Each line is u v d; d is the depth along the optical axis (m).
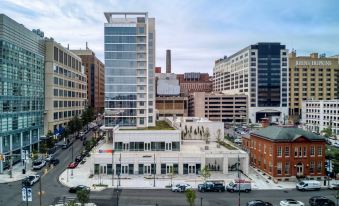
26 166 92.56
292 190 72.69
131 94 115.94
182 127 118.25
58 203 60.31
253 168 93.12
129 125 115.69
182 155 85.62
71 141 136.38
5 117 88.38
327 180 80.25
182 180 79.25
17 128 96.00
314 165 82.19
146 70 116.31
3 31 87.38
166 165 85.25
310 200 62.28
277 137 81.44
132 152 90.44
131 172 84.94
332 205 61.31
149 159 85.00
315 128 189.25
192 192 54.72
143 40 116.25
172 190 70.06
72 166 90.44
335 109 171.25
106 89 115.31
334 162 85.00
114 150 91.56
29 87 106.00
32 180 73.75
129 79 115.94
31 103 107.56
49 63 127.62
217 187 70.88
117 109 115.50
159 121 148.62
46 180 78.06
